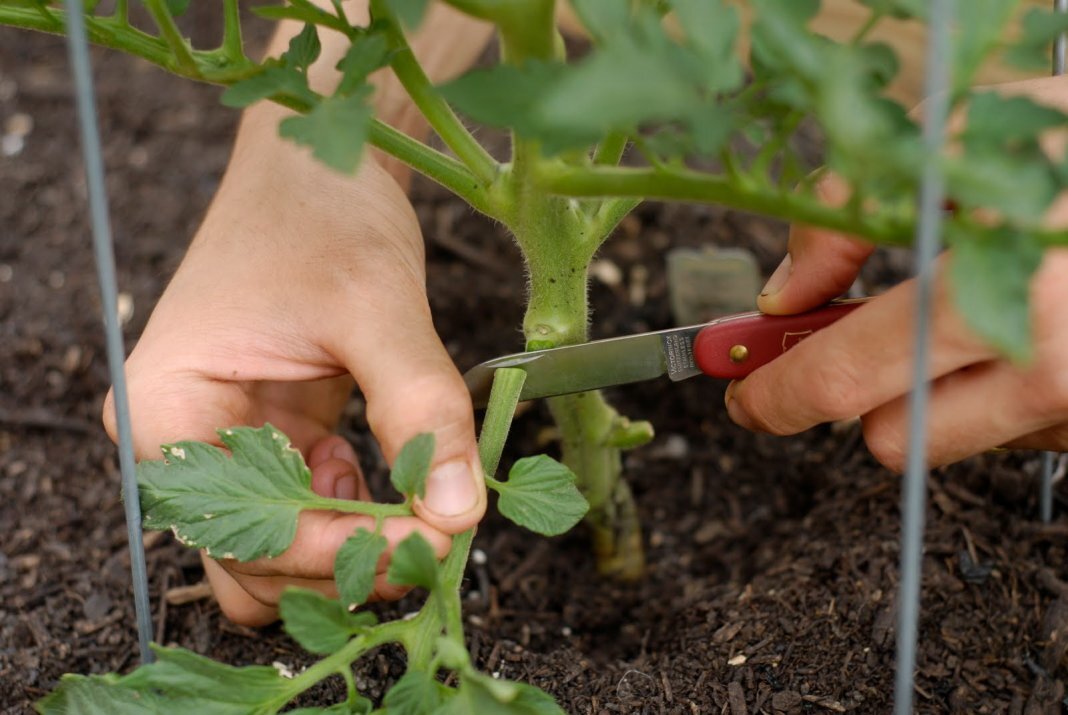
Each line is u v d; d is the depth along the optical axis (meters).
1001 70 0.66
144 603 0.50
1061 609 0.58
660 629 0.62
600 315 0.75
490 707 0.47
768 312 0.55
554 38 0.48
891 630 0.58
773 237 0.80
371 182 0.58
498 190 0.53
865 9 0.71
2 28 0.96
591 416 0.60
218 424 0.55
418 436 0.48
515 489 0.50
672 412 0.71
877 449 0.53
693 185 0.44
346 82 0.47
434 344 0.53
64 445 0.68
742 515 0.67
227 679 0.48
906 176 0.42
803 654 0.58
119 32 0.50
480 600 0.63
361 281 0.54
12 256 0.77
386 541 0.49
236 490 0.50
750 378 0.54
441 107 0.51
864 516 0.62
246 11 0.98
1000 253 0.42
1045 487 0.60
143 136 0.88
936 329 0.49
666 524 0.68
